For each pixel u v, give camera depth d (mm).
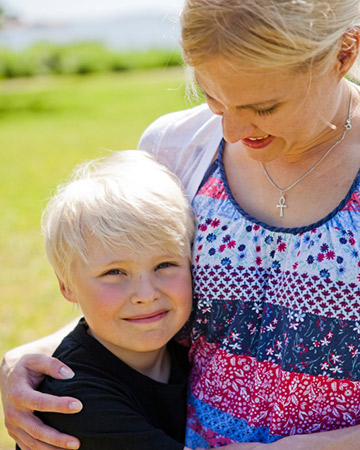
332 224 1617
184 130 1989
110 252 1733
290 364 1654
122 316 1751
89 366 1779
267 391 1723
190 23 1404
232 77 1403
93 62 31297
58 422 1707
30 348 1970
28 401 1706
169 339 1812
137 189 1775
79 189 1823
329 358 1629
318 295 1614
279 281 1685
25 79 30109
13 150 13242
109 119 16953
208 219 1792
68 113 18469
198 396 1857
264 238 1699
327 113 1530
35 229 7938
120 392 1753
